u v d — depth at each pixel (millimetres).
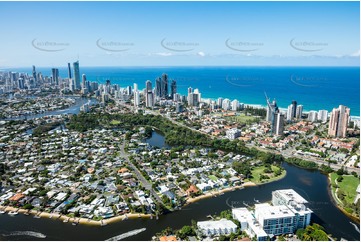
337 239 155625
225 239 155875
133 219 176375
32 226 170750
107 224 171500
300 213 163125
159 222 173250
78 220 175500
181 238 155875
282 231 161125
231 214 176250
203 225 162500
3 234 163125
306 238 152375
